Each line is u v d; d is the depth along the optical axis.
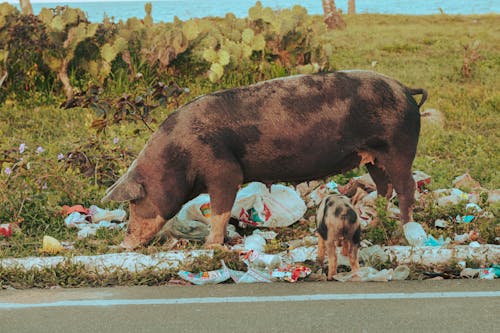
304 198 9.12
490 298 5.86
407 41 22.33
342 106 7.23
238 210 8.16
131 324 5.36
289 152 7.23
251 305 5.78
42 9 14.09
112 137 11.01
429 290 6.11
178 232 7.80
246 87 7.38
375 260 6.80
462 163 10.91
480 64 18.45
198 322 5.38
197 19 15.27
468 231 7.80
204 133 7.14
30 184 8.77
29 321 5.45
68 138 11.66
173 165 7.17
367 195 8.68
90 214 8.62
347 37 23.45
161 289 6.29
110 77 14.18
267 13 15.40
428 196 8.73
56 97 13.70
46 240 7.32
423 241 7.26
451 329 5.14
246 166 7.32
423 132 12.59
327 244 6.48
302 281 6.52
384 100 7.32
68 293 6.19
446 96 15.30
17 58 13.73
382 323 5.29
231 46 14.50
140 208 7.29
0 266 6.64
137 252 7.12
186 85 14.33
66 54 13.57
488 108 14.55
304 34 15.33
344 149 7.32
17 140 11.16
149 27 14.83
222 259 6.82
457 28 26.31
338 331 5.14
